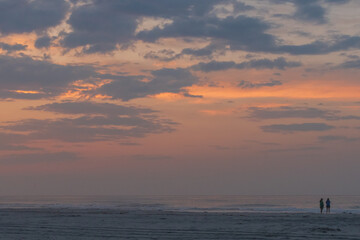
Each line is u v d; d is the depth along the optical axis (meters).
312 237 25.45
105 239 24.62
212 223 35.19
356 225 32.84
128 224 34.44
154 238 25.11
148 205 107.19
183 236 26.12
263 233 27.59
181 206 98.50
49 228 31.38
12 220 39.19
